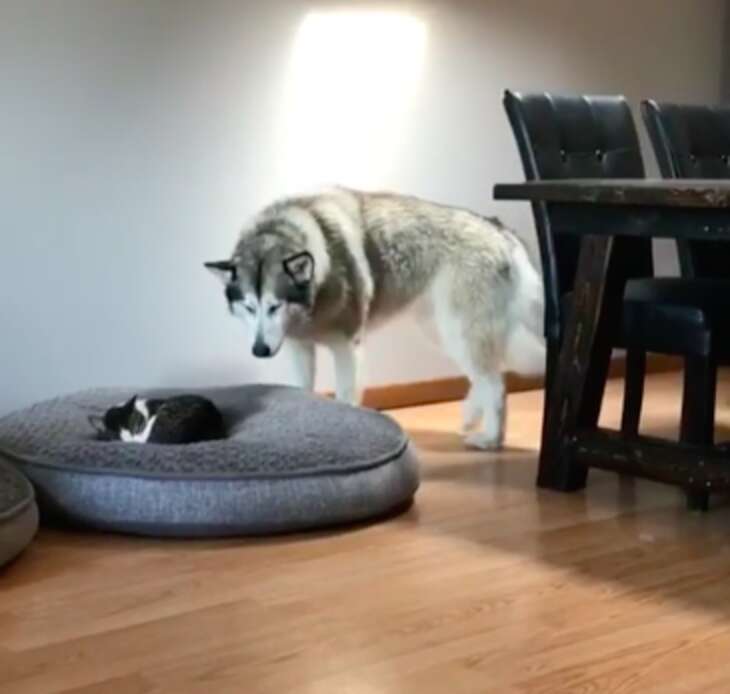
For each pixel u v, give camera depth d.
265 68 3.75
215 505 2.58
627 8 4.71
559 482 3.08
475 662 1.97
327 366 4.06
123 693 1.85
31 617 2.16
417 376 4.29
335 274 3.36
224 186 3.73
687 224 2.68
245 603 2.24
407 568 2.45
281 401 3.26
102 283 3.55
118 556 2.51
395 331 4.19
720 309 2.92
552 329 3.16
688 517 2.85
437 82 4.18
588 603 2.25
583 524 2.79
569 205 2.94
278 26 3.76
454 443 3.66
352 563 2.48
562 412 3.06
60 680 1.89
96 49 3.42
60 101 3.38
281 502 2.62
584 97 3.39
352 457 2.75
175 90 3.58
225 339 3.83
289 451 2.71
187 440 2.97
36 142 3.36
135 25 3.48
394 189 4.13
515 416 4.08
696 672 1.94
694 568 2.47
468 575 2.41
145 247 3.61
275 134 3.81
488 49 4.29
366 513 2.75
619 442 2.94
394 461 2.84
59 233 3.45
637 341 3.03
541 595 2.29
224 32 3.65
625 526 2.77
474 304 3.51
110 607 2.21
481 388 3.58
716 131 3.62
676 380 4.84
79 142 3.44
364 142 4.03
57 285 3.46
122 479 2.61
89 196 3.48
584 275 2.97
